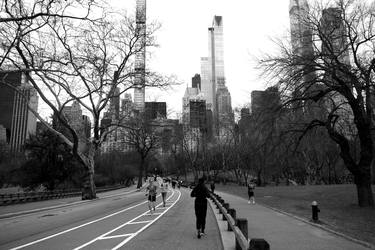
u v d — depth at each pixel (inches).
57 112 1406.3
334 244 423.2
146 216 756.6
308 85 871.7
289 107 896.9
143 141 3073.3
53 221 690.2
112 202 1304.1
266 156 1036.5
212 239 455.5
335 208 871.1
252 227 574.9
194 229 551.5
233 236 456.1
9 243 435.5
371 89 842.8
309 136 1067.9
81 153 1556.3
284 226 587.2
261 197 1444.4
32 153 2174.0
